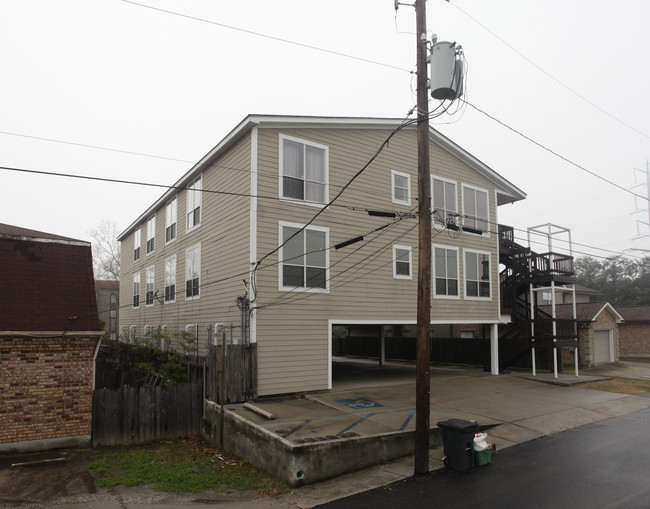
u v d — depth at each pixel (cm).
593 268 6069
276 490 823
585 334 2586
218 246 1719
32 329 1114
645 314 3278
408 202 1870
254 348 1430
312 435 1038
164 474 922
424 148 944
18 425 1088
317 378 1553
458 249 2055
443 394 1606
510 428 1201
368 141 1788
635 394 1700
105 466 983
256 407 1291
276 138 1562
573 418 1323
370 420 1195
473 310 2077
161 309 2305
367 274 1717
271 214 1521
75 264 1285
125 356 2184
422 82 952
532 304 2216
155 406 1243
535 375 2109
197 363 1536
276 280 1505
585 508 690
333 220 1653
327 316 1598
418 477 863
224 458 1048
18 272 1200
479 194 2192
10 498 807
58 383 1138
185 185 2102
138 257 2800
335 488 825
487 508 702
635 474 846
